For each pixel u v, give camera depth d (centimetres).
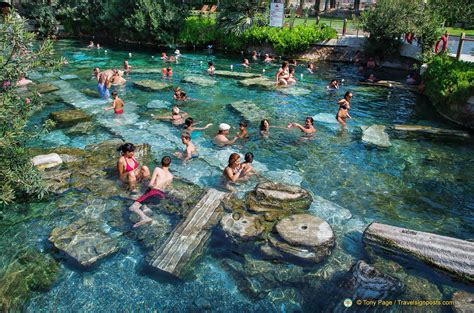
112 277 673
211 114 1505
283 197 898
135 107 1556
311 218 800
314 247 714
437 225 846
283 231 756
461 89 1452
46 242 754
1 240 758
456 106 1488
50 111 1470
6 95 773
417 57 2186
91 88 1809
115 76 1902
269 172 1066
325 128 1394
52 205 873
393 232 748
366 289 624
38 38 3353
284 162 1129
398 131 1390
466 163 1151
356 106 1675
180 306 619
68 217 830
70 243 743
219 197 890
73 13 3525
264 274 682
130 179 953
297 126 1316
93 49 2983
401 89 1958
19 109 837
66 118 1364
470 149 1250
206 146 1216
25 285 651
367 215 877
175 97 1662
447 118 1543
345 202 927
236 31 2830
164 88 1809
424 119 1527
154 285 659
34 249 735
